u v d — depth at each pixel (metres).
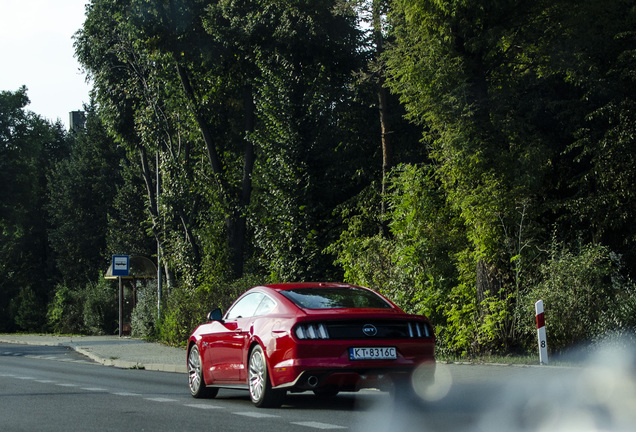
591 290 15.28
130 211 58.09
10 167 62.72
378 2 25.58
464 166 17.14
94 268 65.69
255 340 10.39
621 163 19.27
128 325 43.81
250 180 33.06
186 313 27.86
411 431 7.95
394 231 18.84
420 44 17.80
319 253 29.53
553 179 20.81
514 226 17.02
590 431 7.59
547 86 21.39
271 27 30.33
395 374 9.73
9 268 71.69
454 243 18.59
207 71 33.72
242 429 8.26
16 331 57.50
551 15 18.17
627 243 19.58
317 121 30.25
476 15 17.03
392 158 32.69
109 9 34.28
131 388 13.98
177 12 31.78
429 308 17.92
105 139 66.12
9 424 8.94
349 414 9.49
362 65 30.41
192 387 12.31
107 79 37.06
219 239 32.72
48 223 74.62
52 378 16.48
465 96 16.84
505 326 16.81
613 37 20.39
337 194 31.22
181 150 34.88
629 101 19.61
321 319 9.67
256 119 33.72
